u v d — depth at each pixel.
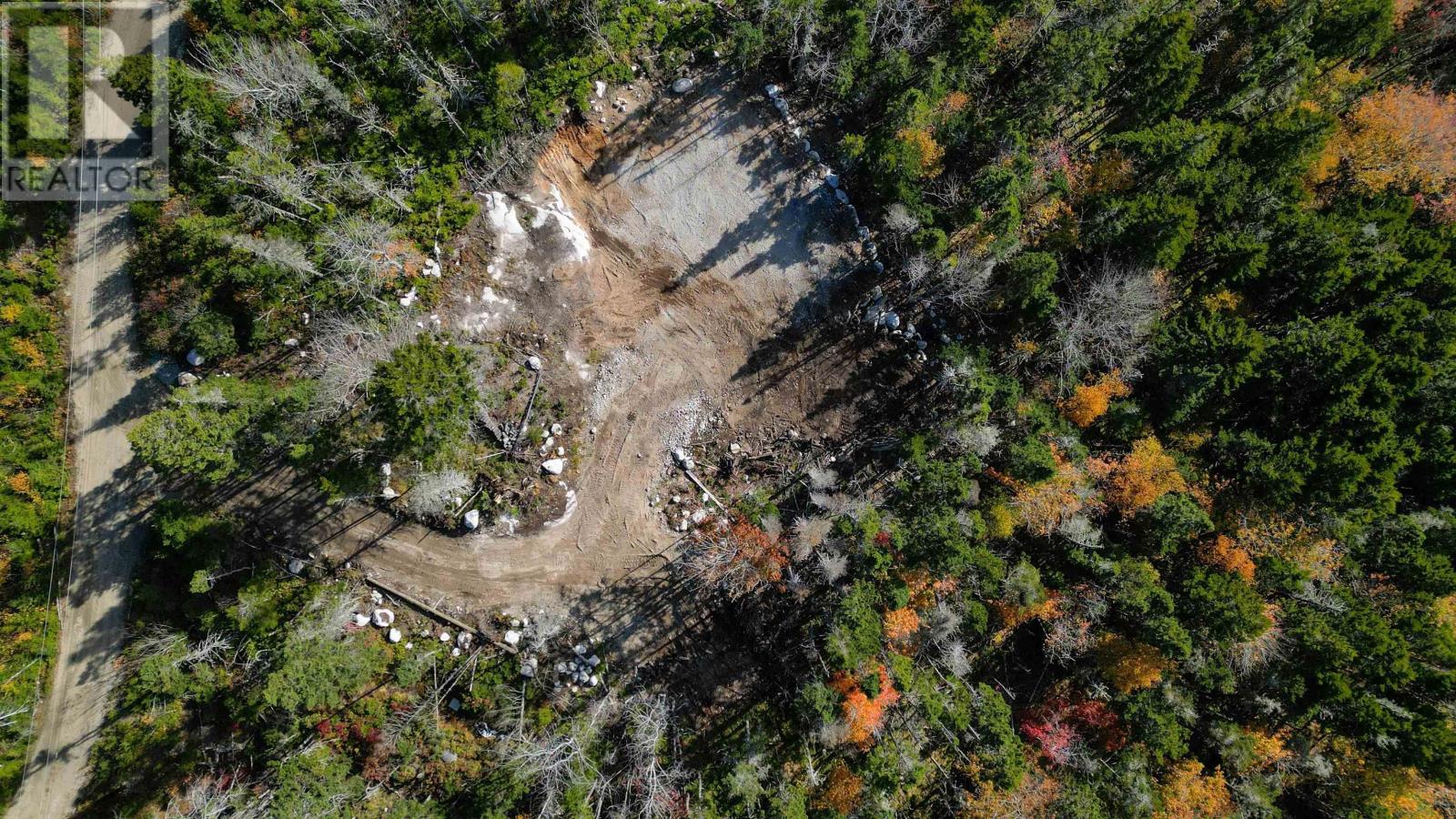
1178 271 45.22
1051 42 42.88
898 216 42.41
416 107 43.16
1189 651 38.34
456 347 40.19
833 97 46.41
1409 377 42.00
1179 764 42.28
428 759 41.50
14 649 39.12
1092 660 42.50
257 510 41.84
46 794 39.38
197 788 39.47
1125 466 42.16
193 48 43.34
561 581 43.88
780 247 46.25
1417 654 41.44
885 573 39.41
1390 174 46.31
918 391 46.25
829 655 38.38
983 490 42.00
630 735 42.09
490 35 44.44
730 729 43.62
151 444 32.88
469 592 43.09
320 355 41.31
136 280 41.41
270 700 35.03
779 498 45.47
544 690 42.91
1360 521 42.34
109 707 40.31
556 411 44.22
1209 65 46.53
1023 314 43.72
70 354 41.09
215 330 39.94
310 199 41.44
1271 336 44.72
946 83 43.12
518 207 44.34
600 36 44.41
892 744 39.22
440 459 36.94
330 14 42.84
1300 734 43.41
